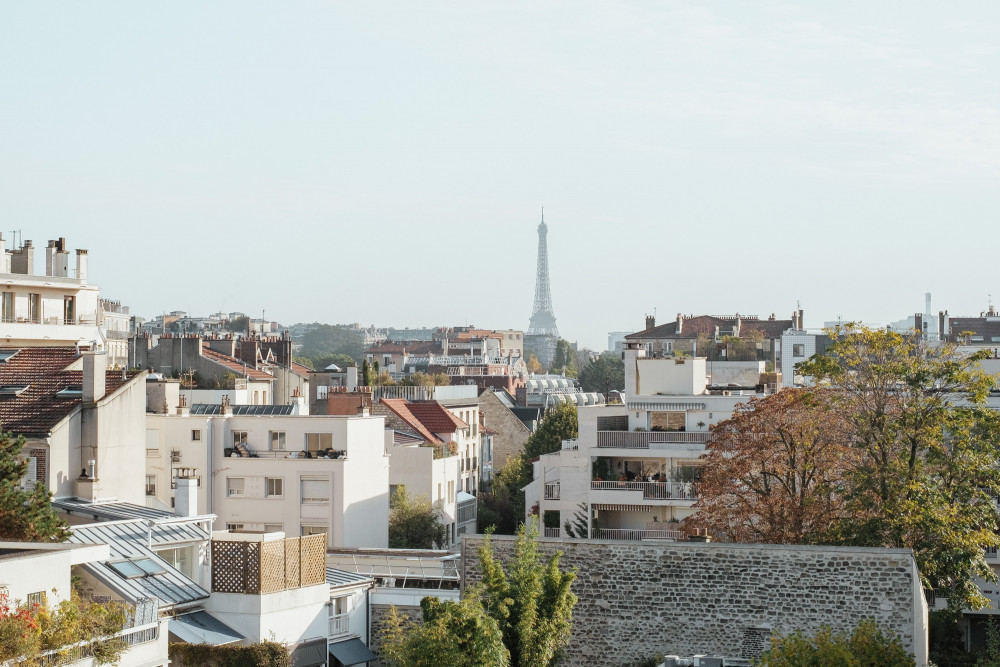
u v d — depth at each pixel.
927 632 46.44
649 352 194.75
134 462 59.12
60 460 55.66
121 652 34.31
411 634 37.62
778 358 176.12
